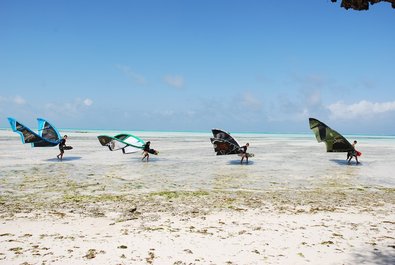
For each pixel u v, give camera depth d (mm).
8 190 12242
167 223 8102
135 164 21531
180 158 25891
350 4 3906
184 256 5918
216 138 21906
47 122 23938
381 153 33500
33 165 20094
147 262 5625
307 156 28906
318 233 7363
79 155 27219
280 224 8078
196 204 10336
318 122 23578
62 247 6281
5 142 42438
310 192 12648
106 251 6105
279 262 5680
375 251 6230
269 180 15531
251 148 40156
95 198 11117
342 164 22750
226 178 16016
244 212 9312
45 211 9164
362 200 11203
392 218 8805
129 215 8867
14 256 5762
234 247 6398
